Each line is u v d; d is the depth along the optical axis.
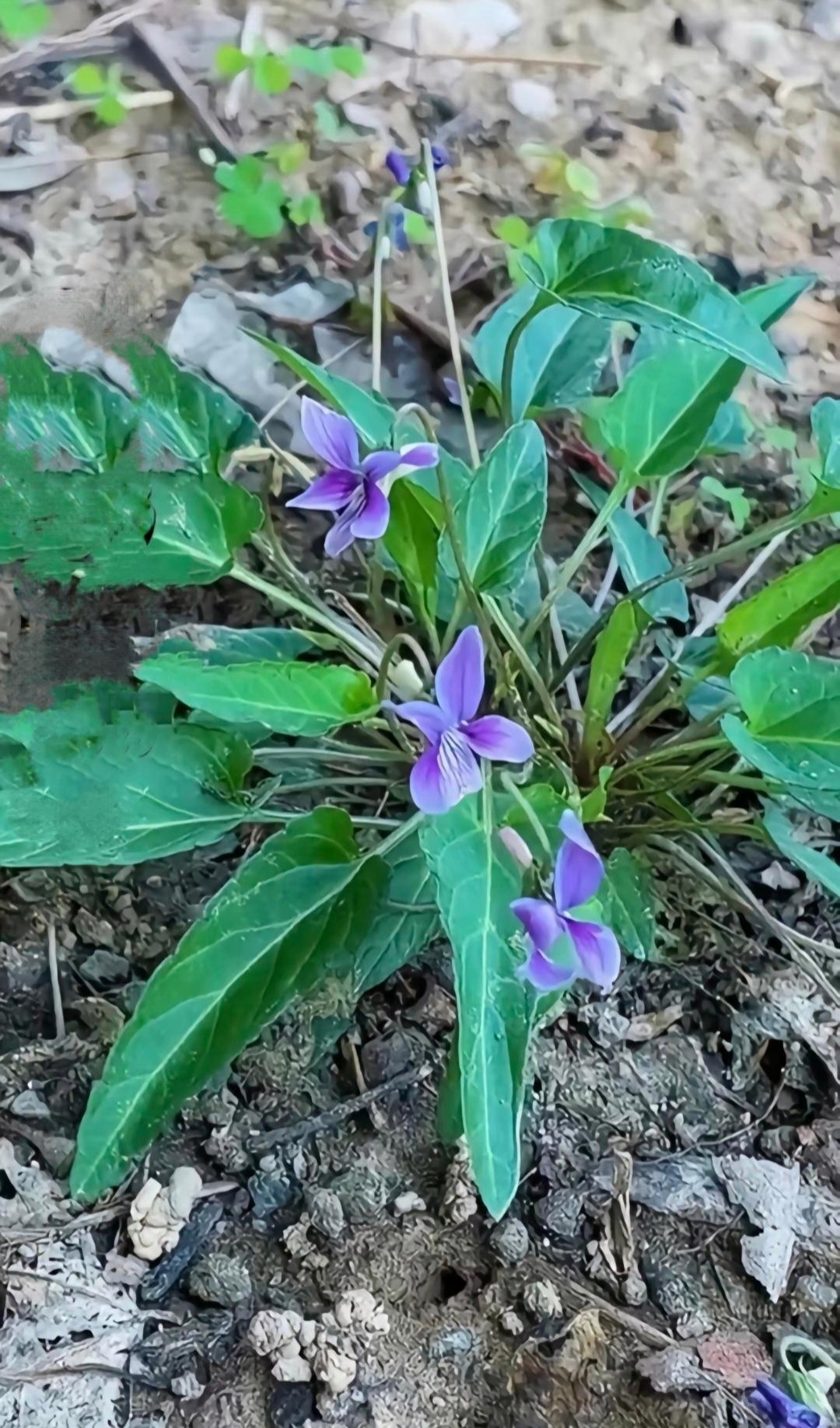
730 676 0.17
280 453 0.21
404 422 0.19
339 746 0.20
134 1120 0.15
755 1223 0.18
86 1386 0.16
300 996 0.17
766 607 0.17
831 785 0.16
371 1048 0.19
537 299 0.18
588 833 0.20
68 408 0.16
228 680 0.16
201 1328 0.16
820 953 0.21
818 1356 0.16
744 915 0.21
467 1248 0.17
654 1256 0.18
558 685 0.20
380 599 0.20
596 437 0.22
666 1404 0.16
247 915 0.16
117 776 0.17
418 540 0.18
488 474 0.18
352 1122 0.18
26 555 0.16
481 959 0.15
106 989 0.19
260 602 0.22
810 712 0.16
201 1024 0.16
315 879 0.17
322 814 0.17
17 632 0.17
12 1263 0.16
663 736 0.22
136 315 0.18
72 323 0.17
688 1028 0.20
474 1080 0.14
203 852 0.20
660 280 0.16
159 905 0.19
